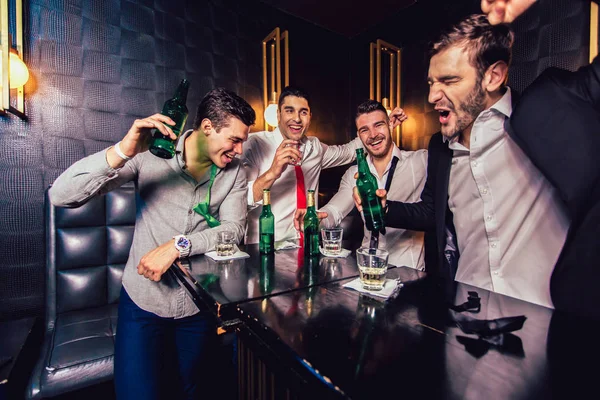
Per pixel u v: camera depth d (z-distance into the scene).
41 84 2.00
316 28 3.14
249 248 1.37
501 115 1.04
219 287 0.85
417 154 1.88
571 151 0.80
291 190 1.93
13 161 1.95
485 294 0.80
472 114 1.06
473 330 0.59
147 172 1.24
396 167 1.89
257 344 0.64
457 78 1.05
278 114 1.94
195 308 1.28
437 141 1.28
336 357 0.50
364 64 3.21
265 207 1.28
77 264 1.91
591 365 0.48
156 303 1.20
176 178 1.25
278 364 0.58
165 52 2.42
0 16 1.71
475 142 1.08
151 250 1.19
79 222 1.93
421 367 0.47
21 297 1.98
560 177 0.82
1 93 1.74
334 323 0.63
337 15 2.92
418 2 2.60
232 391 1.78
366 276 0.83
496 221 1.09
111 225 2.04
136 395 1.15
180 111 1.15
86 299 1.92
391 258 1.87
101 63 2.19
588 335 0.58
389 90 2.90
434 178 1.29
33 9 1.97
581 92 0.79
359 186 1.28
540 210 1.00
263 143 1.99
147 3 2.35
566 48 1.62
